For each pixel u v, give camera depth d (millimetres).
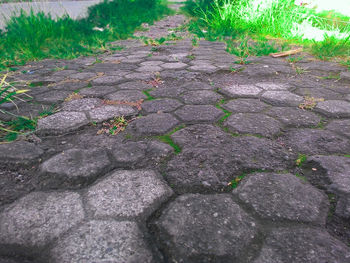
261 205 1202
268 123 1939
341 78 3023
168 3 15078
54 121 1993
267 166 1480
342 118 2039
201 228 1084
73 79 3104
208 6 7242
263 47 4434
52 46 4984
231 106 2248
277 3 5848
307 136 1779
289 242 1031
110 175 1415
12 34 4887
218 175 1413
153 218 1158
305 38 5148
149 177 1391
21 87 2836
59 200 1246
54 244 1025
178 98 2445
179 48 4828
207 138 1757
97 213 1166
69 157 1562
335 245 1019
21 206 1214
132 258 967
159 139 1771
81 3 10852
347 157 1545
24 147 1660
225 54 4297
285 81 2943
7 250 1017
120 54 4520
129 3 8633
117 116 2080
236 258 973
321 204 1219
